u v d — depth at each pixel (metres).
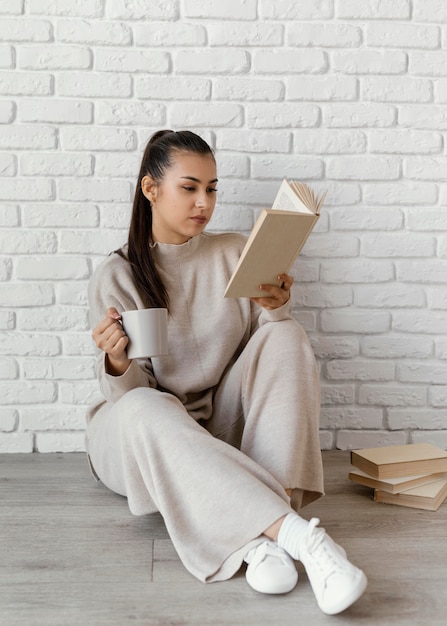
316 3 2.13
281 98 2.15
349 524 1.68
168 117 2.13
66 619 1.24
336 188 2.19
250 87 2.14
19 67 2.09
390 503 1.82
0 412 2.19
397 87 2.18
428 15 2.16
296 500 1.64
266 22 2.13
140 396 1.54
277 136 2.16
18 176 2.12
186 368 1.86
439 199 2.22
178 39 2.12
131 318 1.50
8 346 2.17
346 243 2.21
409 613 1.27
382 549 1.53
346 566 1.25
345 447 2.27
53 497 1.85
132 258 1.86
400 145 2.19
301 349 1.69
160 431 1.47
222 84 2.14
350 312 2.23
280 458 1.58
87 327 2.18
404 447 1.98
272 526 1.38
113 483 1.76
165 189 1.79
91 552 1.52
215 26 2.12
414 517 1.73
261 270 1.62
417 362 2.26
